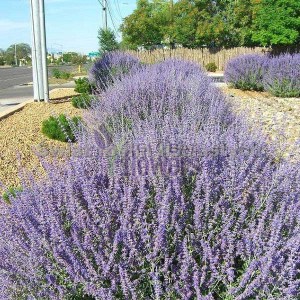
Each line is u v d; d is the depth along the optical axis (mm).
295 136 7105
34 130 8234
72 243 2340
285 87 15320
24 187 2904
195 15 40062
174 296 2197
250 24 39312
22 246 2400
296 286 2146
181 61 14273
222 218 2475
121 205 2547
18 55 128250
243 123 4484
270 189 2693
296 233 2426
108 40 29359
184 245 2234
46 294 2230
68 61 107750
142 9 42250
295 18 23641
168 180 2658
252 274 2182
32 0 11922
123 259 2258
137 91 6570
